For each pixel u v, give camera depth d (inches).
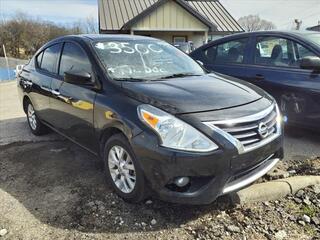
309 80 183.9
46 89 183.5
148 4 873.5
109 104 131.5
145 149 115.0
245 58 219.1
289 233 114.3
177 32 795.4
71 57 169.2
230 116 116.8
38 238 112.9
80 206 129.9
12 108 328.2
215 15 872.3
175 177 111.7
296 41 195.6
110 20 804.6
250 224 118.6
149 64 159.0
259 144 121.1
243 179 121.3
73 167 164.7
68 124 165.9
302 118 189.0
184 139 111.1
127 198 129.9
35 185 148.2
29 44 1936.5
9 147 197.3
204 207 128.0
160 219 121.5
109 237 112.8
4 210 129.4
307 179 141.9
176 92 128.0
